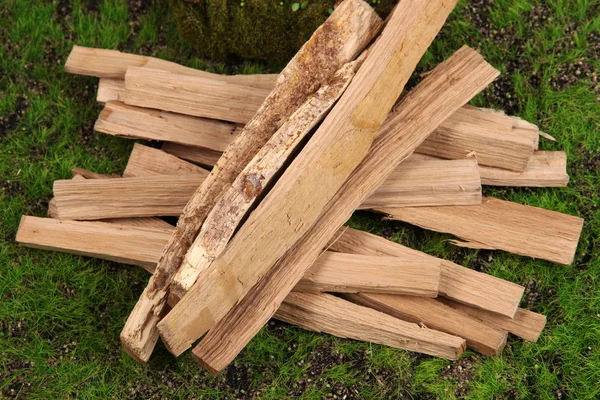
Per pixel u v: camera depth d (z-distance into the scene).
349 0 0.90
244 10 0.99
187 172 0.98
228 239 0.86
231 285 0.87
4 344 0.96
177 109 0.97
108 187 0.96
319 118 0.89
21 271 0.98
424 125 0.94
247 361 0.95
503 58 1.03
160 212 0.96
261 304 0.90
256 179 0.86
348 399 0.94
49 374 0.95
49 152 1.02
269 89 0.98
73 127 1.03
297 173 0.88
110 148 1.02
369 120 0.90
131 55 1.00
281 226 0.88
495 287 0.93
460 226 0.96
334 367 0.95
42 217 0.99
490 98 1.02
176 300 0.88
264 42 1.01
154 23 1.05
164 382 0.95
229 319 0.89
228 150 0.90
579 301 0.96
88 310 0.97
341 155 0.89
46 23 1.05
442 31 1.03
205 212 0.89
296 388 0.94
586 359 0.94
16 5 1.06
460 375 0.94
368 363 0.95
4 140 1.02
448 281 0.94
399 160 0.93
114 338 0.96
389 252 0.94
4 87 1.04
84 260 0.98
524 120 0.98
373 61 0.90
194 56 1.05
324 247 0.92
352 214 0.99
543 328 0.95
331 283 0.92
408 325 0.92
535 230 0.95
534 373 0.94
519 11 1.03
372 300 0.93
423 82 0.95
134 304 0.97
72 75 1.04
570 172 1.00
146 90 0.97
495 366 0.94
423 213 0.96
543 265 0.97
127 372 0.95
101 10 1.06
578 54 1.02
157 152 0.98
